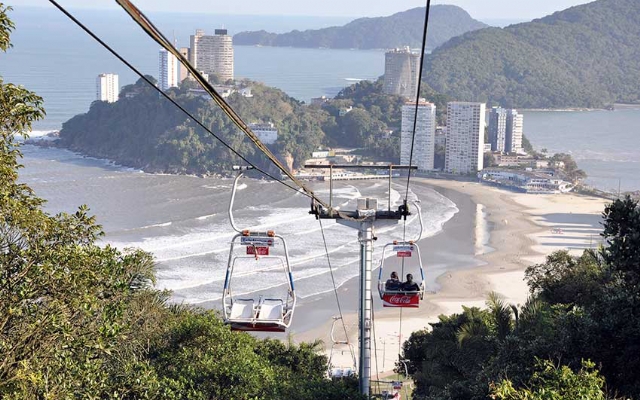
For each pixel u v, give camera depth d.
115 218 164.25
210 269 123.31
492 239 152.38
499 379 27.08
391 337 92.94
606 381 25.56
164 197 191.38
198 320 36.88
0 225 17.14
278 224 160.38
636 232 27.25
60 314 16.83
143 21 9.00
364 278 28.17
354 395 29.33
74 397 17.36
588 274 44.34
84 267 17.75
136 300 35.12
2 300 16.69
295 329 97.31
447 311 104.88
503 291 115.69
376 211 27.88
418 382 45.53
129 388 23.06
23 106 17.95
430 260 133.25
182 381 31.17
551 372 20.45
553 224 170.88
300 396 30.58
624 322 26.11
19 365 16.28
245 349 37.06
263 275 119.94
